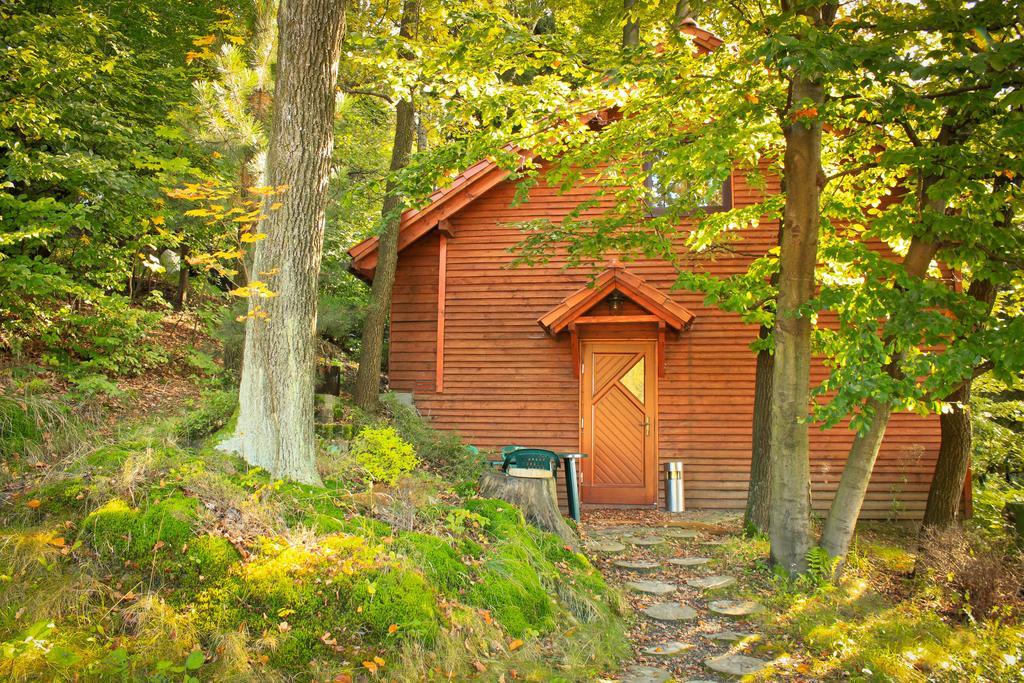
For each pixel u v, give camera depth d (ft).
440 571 17.54
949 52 21.02
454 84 28.22
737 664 18.13
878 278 23.85
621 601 21.66
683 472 35.65
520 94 27.61
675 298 36.73
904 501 34.55
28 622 12.76
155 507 15.76
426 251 38.34
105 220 31.89
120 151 35.24
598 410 36.63
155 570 14.57
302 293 20.12
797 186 24.44
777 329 25.35
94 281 33.71
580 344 37.11
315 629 14.48
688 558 26.45
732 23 28.63
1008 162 21.83
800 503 24.76
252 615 14.34
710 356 36.27
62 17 32.45
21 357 28.19
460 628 16.03
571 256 32.22
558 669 16.48
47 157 28.45
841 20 24.61
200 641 13.53
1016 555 24.58
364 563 16.15
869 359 21.89
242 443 19.60
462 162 28.30
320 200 20.62
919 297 21.54
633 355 36.86
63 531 15.14
